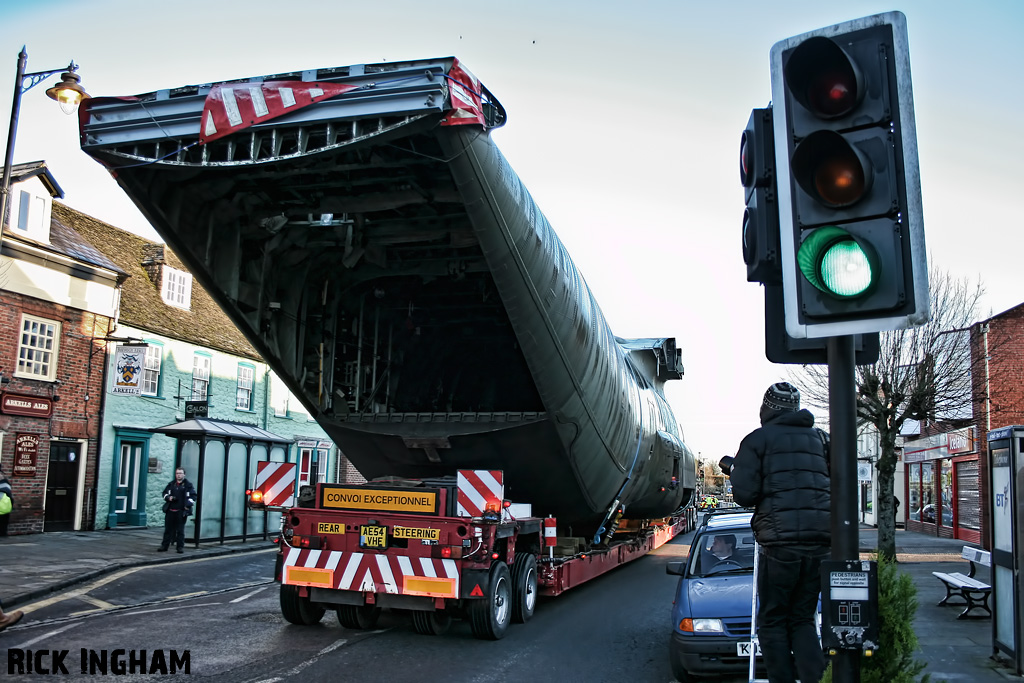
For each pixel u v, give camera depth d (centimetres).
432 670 746
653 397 1677
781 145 336
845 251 312
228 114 730
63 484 2059
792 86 330
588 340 1073
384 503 911
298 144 727
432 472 1141
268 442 2153
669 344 2047
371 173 843
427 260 1038
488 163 788
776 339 372
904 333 1777
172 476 2433
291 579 920
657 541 2025
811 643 452
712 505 3300
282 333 1038
